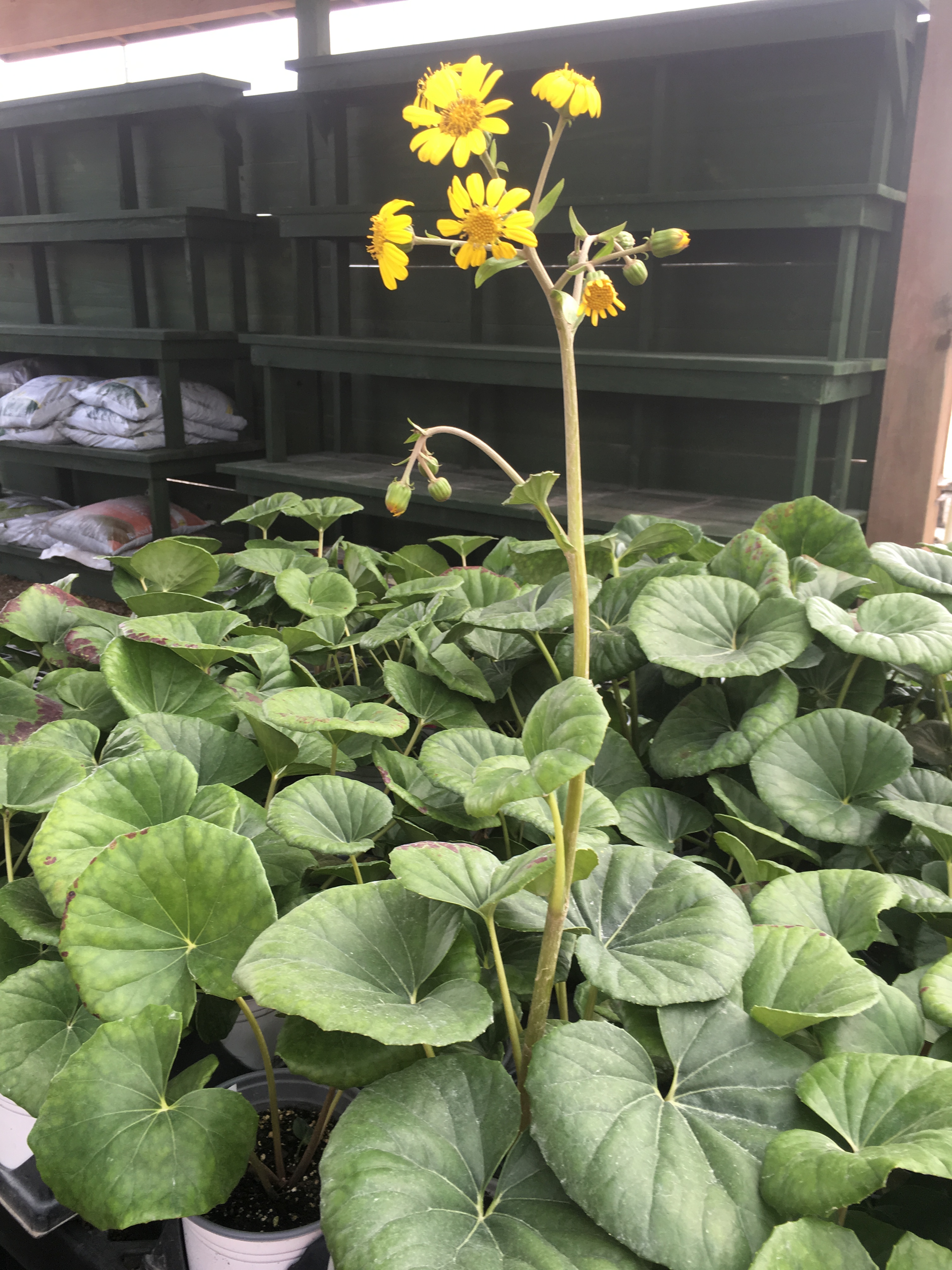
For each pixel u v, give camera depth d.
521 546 1.45
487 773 0.68
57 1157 0.71
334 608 1.46
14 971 0.96
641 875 0.87
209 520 4.53
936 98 2.49
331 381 4.06
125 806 0.91
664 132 2.88
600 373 2.75
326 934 0.77
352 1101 0.86
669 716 1.19
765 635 1.13
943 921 0.90
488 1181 0.66
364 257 3.81
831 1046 0.74
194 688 1.20
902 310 2.66
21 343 4.32
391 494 0.80
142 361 4.66
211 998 0.95
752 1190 0.64
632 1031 0.78
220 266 4.21
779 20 2.42
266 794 1.19
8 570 4.51
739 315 3.02
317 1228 0.80
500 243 0.69
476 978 0.76
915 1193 0.75
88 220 4.00
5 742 1.16
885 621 1.14
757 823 1.09
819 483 3.08
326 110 3.54
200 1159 0.71
